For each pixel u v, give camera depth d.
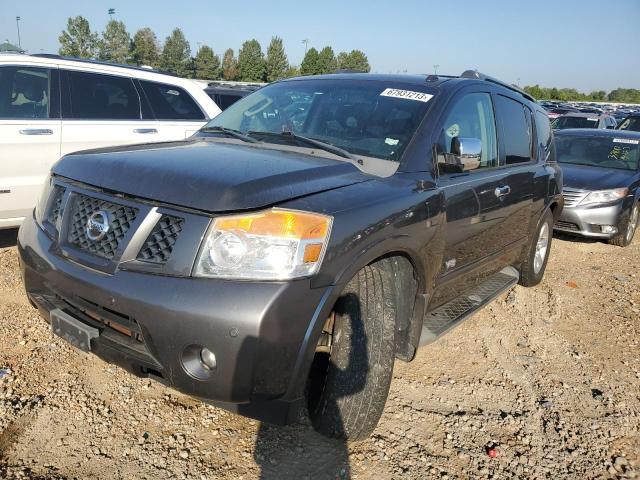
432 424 3.09
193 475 2.52
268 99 3.94
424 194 2.99
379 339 2.63
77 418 2.84
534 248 5.11
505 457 2.88
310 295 2.27
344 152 3.10
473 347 4.14
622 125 15.76
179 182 2.42
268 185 2.41
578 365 4.04
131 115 6.11
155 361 2.31
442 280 3.40
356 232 2.45
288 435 2.86
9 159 5.20
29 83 5.44
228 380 2.20
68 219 2.68
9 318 3.84
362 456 2.75
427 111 3.37
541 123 5.17
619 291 5.90
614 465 2.91
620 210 7.69
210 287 2.19
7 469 2.45
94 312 2.47
